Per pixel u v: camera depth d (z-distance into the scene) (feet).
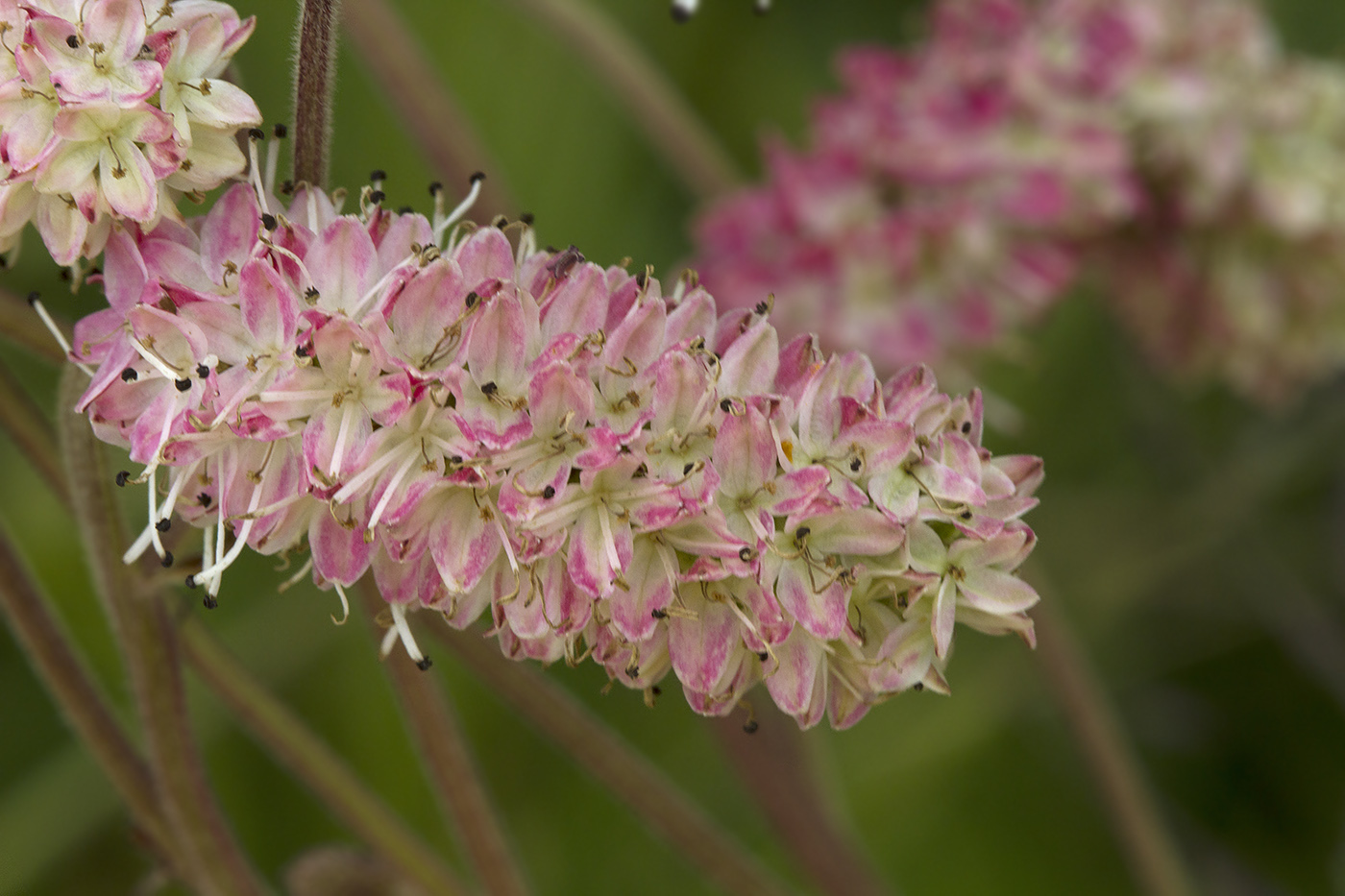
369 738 0.92
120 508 0.64
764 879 0.71
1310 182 0.83
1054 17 0.86
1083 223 0.83
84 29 0.60
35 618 0.66
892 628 0.61
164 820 0.67
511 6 0.89
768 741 0.75
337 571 0.60
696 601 0.61
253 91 0.92
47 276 0.89
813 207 0.85
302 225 0.60
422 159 0.98
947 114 0.84
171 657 0.65
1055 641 0.81
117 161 0.60
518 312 0.60
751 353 0.60
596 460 0.59
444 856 0.91
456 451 0.60
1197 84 0.83
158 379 0.60
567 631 0.60
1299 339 0.88
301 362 0.59
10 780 0.90
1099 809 0.99
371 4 0.75
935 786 0.95
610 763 0.70
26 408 0.66
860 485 0.61
